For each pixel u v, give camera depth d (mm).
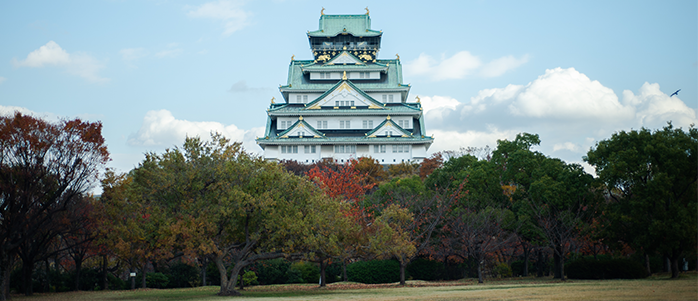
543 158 58781
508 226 52594
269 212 37562
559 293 31766
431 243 54500
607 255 59312
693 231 43312
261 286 51625
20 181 39125
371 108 120750
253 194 37969
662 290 32156
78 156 40656
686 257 54062
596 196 51531
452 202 57312
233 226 37500
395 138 117438
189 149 38344
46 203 40594
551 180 51500
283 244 39312
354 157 117562
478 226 49594
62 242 53625
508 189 59219
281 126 122562
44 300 37094
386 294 35000
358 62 130000
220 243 39406
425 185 69500
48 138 39781
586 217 52156
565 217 49469
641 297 27719
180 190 36750
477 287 40812
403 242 43188
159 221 36031
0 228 40531
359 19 144625
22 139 38594
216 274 57281
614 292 31359
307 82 129750
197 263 58188
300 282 57438
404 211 46938
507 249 61438
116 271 57625
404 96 132000
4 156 38781
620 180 48000
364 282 53312
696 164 45438
